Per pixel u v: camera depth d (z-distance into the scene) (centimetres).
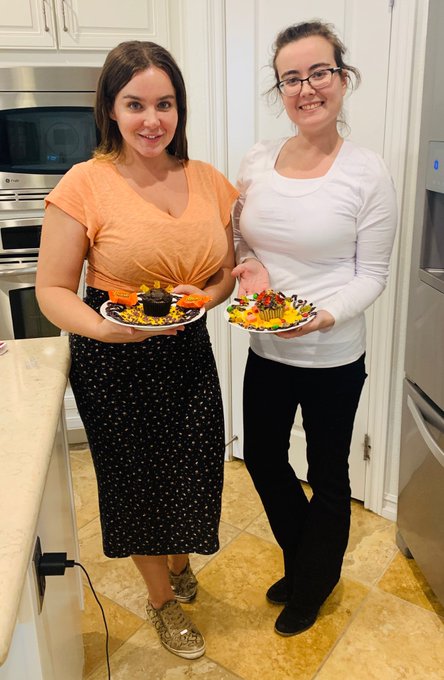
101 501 166
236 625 189
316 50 141
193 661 177
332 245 152
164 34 246
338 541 175
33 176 252
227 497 254
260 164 163
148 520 166
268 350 167
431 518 187
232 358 268
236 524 237
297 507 185
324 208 150
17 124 246
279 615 189
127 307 139
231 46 229
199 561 217
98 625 190
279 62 147
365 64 196
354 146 153
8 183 252
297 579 180
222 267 167
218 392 163
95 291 151
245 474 271
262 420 175
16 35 239
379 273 156
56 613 123
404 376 207
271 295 150
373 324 218
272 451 178
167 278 150
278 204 154
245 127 236
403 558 216
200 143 246
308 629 187
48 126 248
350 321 161
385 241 153
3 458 97
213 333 264
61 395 125
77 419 293
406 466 205
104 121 144
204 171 157
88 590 204
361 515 239
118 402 152
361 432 236
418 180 180
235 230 176
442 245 180
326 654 178
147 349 148
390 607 195
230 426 278
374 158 150
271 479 181
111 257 144
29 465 95
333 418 165
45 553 105
